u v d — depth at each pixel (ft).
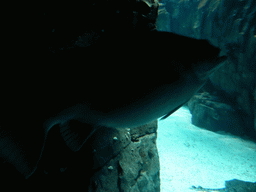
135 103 3.13
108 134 7.93
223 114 35.14
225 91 36.45
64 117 3.51
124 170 8.10
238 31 29.45
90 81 3.21
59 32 5.86
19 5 5.31
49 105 3.34
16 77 3.26
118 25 6.64
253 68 29.04
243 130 34.40
